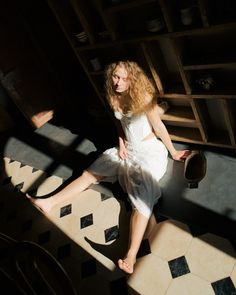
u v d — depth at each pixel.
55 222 3.36
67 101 5.04
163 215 2.93
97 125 4.54
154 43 2.92
